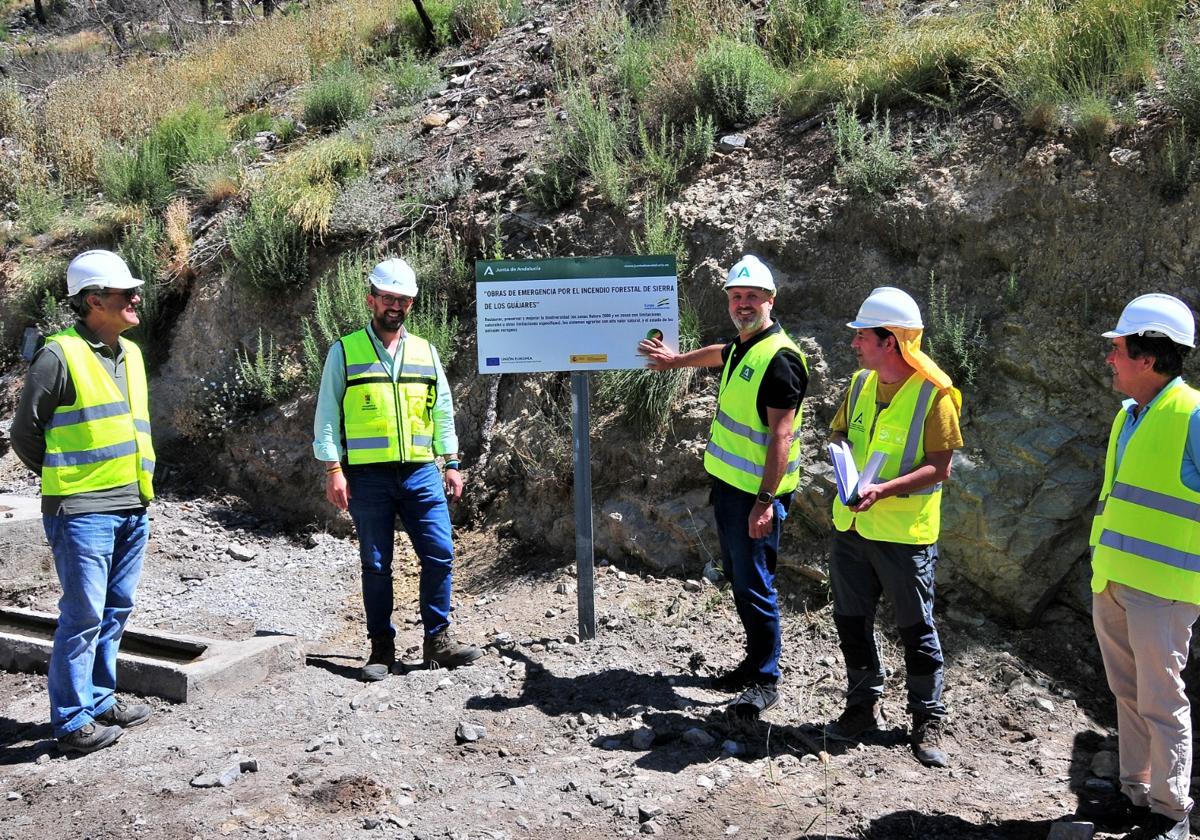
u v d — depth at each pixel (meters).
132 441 4.70
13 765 4.45
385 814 3.87
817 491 5.70
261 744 4.52
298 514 7.56
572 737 4.54
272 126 10.85
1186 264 5.62
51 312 9.38
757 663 4.64
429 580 5.32
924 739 4.27
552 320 5.30
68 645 4.51
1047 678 4.93
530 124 9.02
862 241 6.61
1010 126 6.52
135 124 11.80
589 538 5.43
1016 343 5.84
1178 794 3.49
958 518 5.42
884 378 4.21
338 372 5.25
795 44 8.44
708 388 6.45
